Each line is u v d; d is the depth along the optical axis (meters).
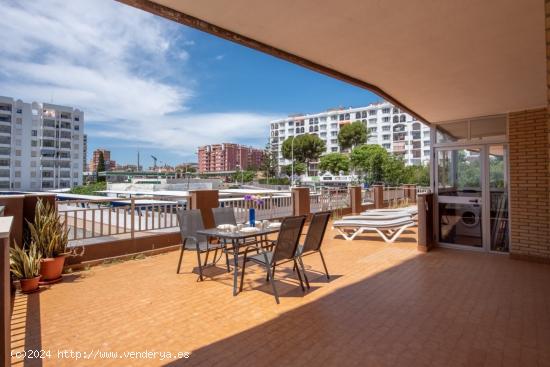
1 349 1.69
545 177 5.52
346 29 2.81
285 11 2.50
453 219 6.81
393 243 7.46
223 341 2.87
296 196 10.05
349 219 8.23
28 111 78.94
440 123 6.96
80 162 88.50
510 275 4.86
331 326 3.16
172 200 8.00
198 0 2.34
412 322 3.24
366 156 38.81
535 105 5.50
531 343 2.81
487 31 2.82
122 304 3.75
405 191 17.36
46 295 4.06
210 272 5.09
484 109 5.80
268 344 2.81
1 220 2.12
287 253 4.02
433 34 2.90
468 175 6.60
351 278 4.76
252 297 3.97
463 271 5.09
